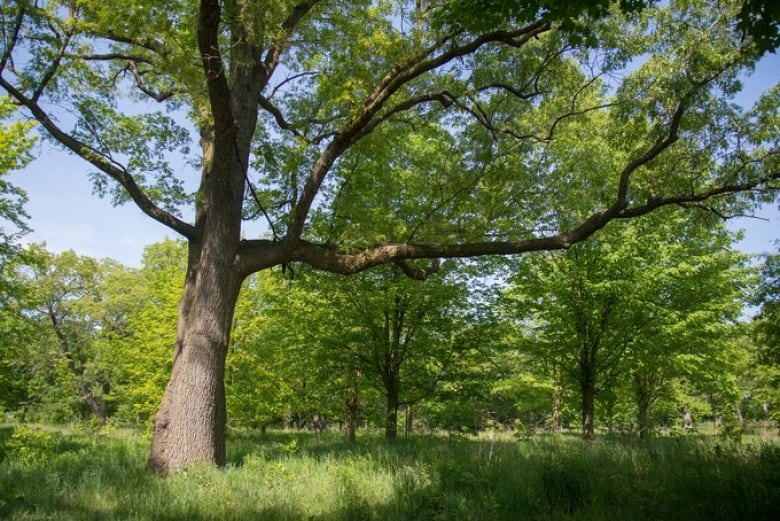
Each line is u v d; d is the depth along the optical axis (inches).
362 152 459.5
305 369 653.3
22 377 1398.9
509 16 243.9
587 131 544.7
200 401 354.6
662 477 256.1
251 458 367.9
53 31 429.7
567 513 214.5
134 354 759.1
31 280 1434.5
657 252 617.9
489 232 480.1
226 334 378.3
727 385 773.9
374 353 603.8
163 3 353.7
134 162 479.5
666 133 405.4
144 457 411.2
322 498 250.2
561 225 559.5
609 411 806.5
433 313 596.7
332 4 422.3
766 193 429.7
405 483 267.6
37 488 267.9
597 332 626.2
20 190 598.5
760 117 406.3
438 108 469.1
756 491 210.8
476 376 601.0
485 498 229.0
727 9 367.6
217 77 320.2
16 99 435.8
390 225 500.1
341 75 402.6
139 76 505.4
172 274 789.2
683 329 620.7
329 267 419.2
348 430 814.5
